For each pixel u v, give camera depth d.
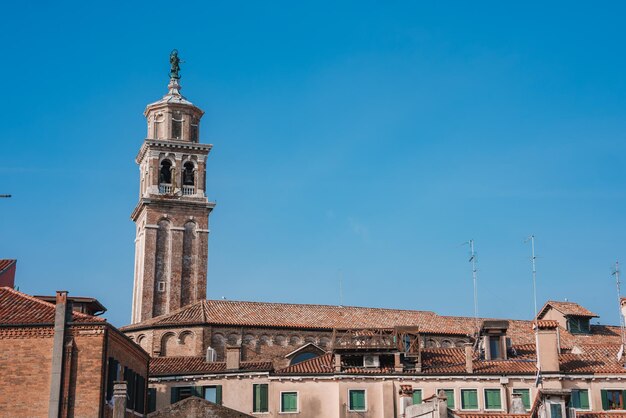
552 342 68.50
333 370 69.06
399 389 67.00
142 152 121.50
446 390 68.31
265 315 96.56
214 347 91.88
